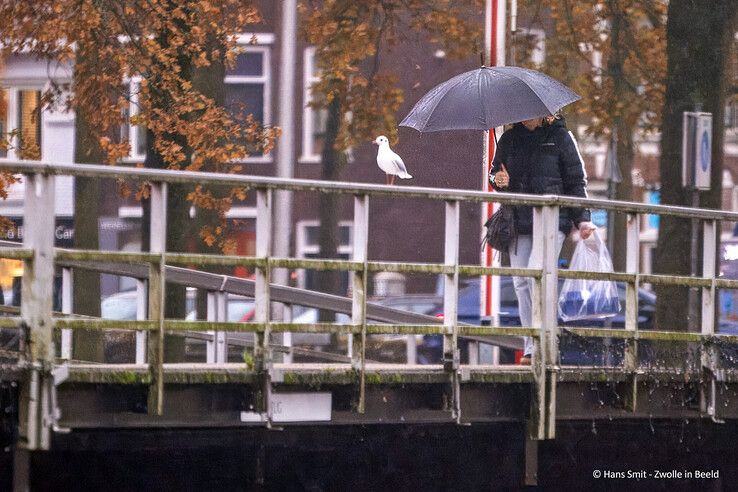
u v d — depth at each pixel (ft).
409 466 114.52
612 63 264.11
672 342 132.77
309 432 109.50
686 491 131.64
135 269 126.41
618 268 302.86
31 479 98.58
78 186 224.53
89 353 175.42
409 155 175.32
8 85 291.99
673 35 207.31
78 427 94.73
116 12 178.81
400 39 254.06
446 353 108.58
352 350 104.06
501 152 122.83
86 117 180.75
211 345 132.98
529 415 114.21
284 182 98.94
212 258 96.68
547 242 112.37
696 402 126.00
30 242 90.38
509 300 241.14
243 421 100.78
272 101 345.72
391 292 306.55
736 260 205.67
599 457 126.41
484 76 121.19
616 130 268.21
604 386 119.75
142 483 102.99
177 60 180.86
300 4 247.50
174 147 177.27
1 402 91.71
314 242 345.72
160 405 95.55
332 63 251.19
